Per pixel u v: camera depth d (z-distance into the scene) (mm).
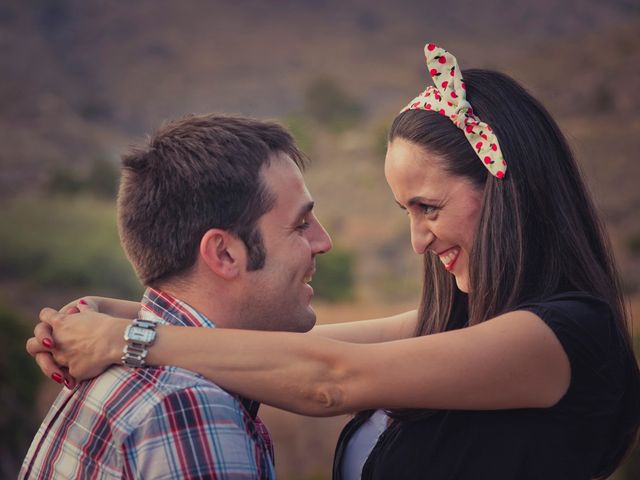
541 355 1774
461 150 1974
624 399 2006
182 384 1715
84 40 99312
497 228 1932
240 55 99812
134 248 1914
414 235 2084
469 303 1999
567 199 1977
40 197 50500
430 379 1768
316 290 34812
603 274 1975
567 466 1846
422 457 1939
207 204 1848
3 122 70188
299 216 1929
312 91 79375
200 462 1622
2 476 13023
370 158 57031
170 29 103875
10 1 101750
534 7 109312
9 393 14141
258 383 1815
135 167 1919
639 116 54062
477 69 2066
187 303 1900
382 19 110000
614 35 69750
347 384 1798
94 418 1742
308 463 17297
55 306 30125
